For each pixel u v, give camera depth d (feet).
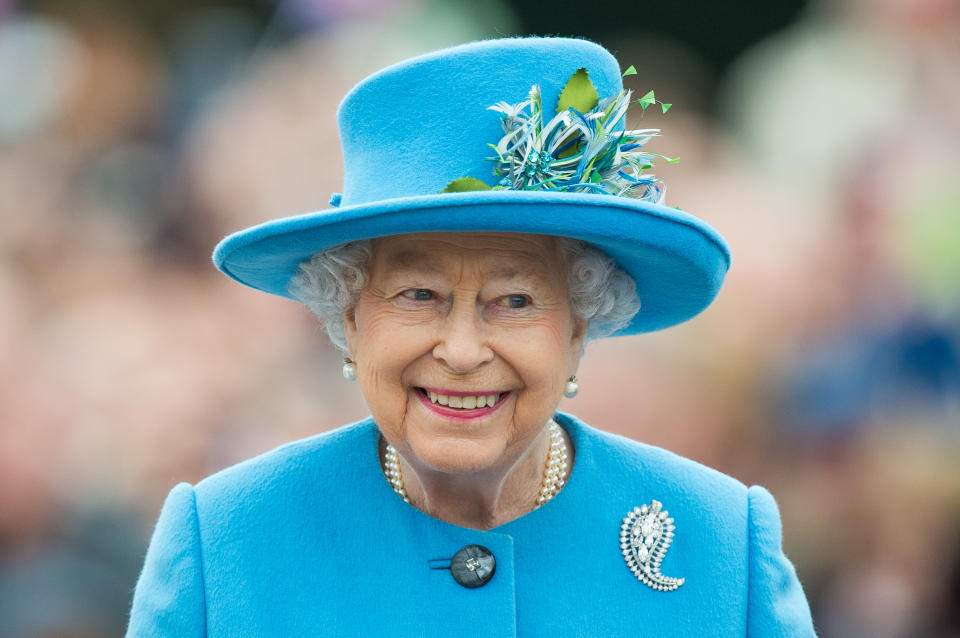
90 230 88.89
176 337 78.48
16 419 74.02
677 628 36.65
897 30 93.15
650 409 75.25
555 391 34.88
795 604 37.88
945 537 78.23
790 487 79.10
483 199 31.30
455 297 33.86
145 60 97.71
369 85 35.06
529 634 36.17
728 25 116.57
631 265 36.06
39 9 98.17
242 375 77.71
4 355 76.84
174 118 95.45
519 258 33.83
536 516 37.40
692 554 37.55
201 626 36.32
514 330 34.09
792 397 79.77
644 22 117.60
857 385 80.12
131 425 74.84
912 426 79.66
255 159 88.07
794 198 89.51
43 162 92.43
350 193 35.70
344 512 37.29
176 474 74.54
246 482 37.96
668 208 33.12
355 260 34.81
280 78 92.22
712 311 79.97
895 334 81.05
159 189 91.04
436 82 34.40
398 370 34.40
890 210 85.10
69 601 69.92
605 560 37.19
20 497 72.08
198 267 86.58
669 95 100.99
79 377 76.23
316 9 94.79
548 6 114.11
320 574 36.52
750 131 97.50
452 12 97.81
